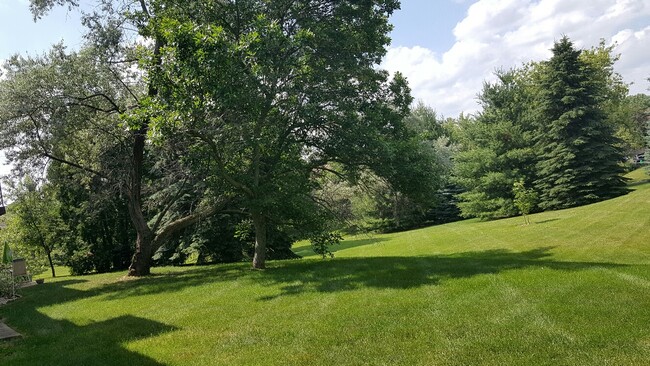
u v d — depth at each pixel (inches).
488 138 1578.5
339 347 229.1
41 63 586.2
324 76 532.1
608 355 189.0
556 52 1390.3
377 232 1740.9
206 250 913.5
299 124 561.0
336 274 468.8
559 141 1391.5
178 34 418.6
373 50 597.6
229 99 428.1
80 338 293.6
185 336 274.8
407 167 567.5
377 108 606.2
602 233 791.1
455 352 207.5
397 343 227.0
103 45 581.6
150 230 678.5
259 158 569.9
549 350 199.5
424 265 479.5
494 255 697.6
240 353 233.3
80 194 956.6
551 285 315.3
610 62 1878.7
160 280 576.4
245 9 515.8
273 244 923.4
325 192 631.8
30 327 353.1
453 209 1819.6
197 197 722.8
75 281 680.4
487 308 271.4
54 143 605.9
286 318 296.8
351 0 558.9
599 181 1302.9
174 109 431.8
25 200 948.0
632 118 2064.5
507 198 1533.0
